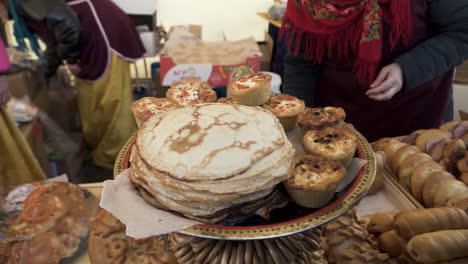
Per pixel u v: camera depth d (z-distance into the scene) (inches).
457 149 40.9
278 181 22.5
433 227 31.1
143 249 33.9
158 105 32.0
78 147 93.1
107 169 97.7
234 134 23.5
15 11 66.2
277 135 24.5
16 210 37.6
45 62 74.1
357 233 34.7
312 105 58.5
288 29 55.0
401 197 40.0
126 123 91.0
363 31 47.1
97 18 77.6
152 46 104.2
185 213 21.6
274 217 22.7
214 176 21.2
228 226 20.8
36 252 32.5
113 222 35.8
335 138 28.0
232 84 32.2
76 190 39.8
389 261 33.1
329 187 22.4
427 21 48.1
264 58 110.0
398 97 51.7
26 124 70.3
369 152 27.6
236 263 24.0
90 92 86.1
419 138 46.6
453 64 46.6
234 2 124.1
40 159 74.8
